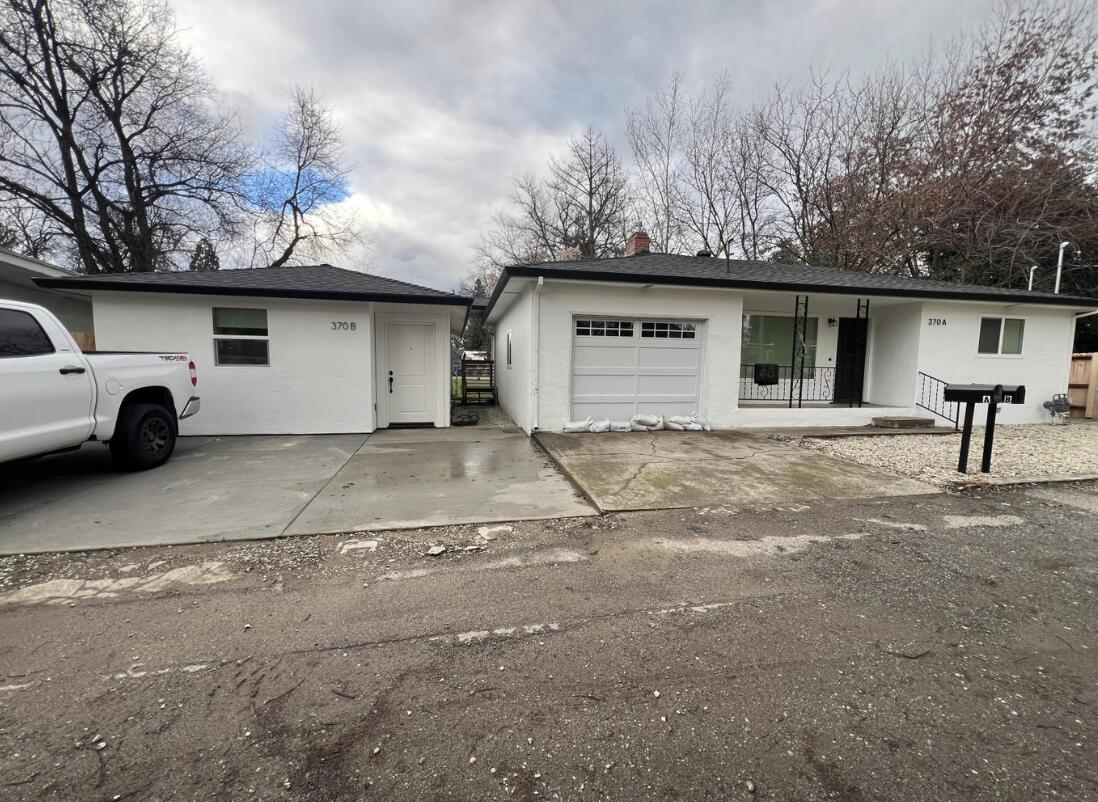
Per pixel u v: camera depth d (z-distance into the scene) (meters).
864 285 10.20
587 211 30.30
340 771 1.78
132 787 1.70
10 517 4.47
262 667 2.39
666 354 9.54
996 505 5.10
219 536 4.05
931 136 17.98
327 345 9.03
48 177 16.48
